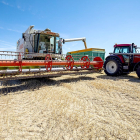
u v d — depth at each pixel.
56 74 5.26
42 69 5.26
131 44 7.83
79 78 6.73
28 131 1.92
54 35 8.29
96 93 3.91
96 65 7.13
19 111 2.59
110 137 1.76
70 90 4.23
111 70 8.06
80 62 6.08
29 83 5.31
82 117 2.30
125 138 1.74
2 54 4.15
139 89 4.34
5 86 4.93
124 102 3.15
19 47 9.77
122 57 7.70
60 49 8.88
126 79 6.47
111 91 4.11
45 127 2.01
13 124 2.10
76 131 1.90
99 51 12.42
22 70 4.63
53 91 4.05
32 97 3.48
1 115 2.41
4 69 4.29
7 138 1.75
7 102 3.11
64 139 1.73
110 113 2.51
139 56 7.08
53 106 2.80
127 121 2.20
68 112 2.50
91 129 1.94
